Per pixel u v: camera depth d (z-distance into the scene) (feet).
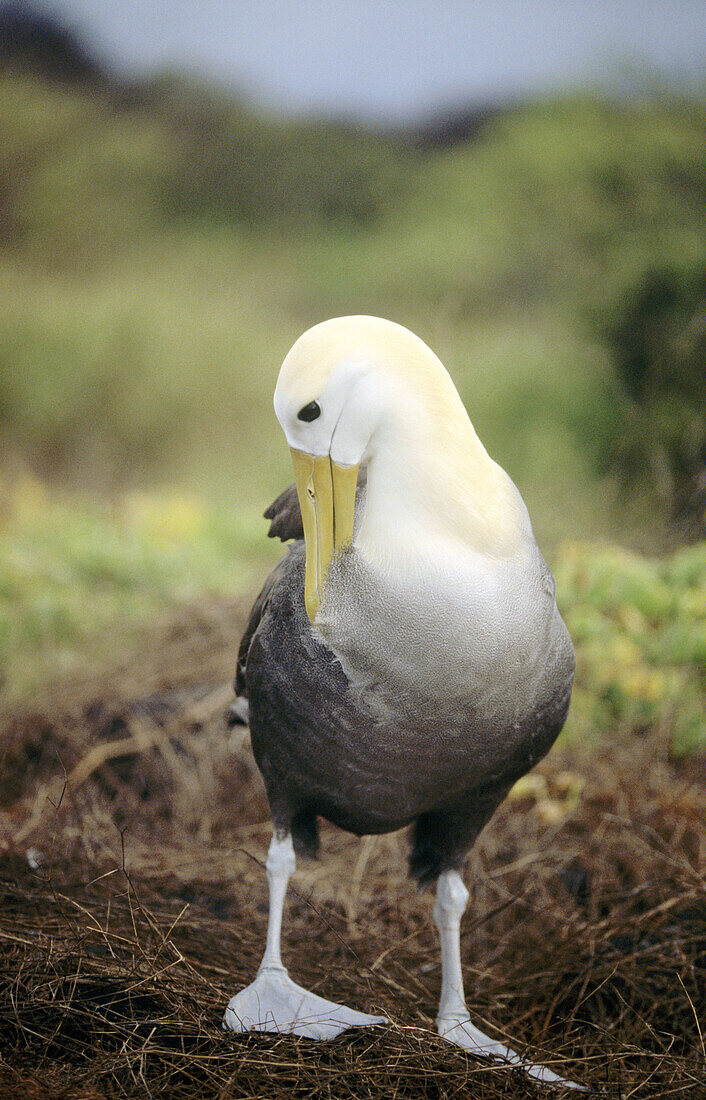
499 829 26.55
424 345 16.96
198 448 78.33
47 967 19.26
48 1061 17.65
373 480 16.90
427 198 120.57
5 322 89.71
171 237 126.82
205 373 85.61
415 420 16.57
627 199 74.28
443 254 101.09
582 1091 18.19
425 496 16.63
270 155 140.36
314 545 17.13
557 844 25.76
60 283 111.65
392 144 145.28
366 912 23.79
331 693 17.38
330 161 138.72
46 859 24.02
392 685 16.96
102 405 83.10
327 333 16.70
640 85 81.51
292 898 24.09
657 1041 19.88
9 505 48.78
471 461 16.87
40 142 137.49
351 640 16.93
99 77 157.28
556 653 18.01
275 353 91.76
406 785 18.10
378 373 16.56
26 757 29.94
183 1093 17.11
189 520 47.50
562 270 80.89
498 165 98.89
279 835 19.58
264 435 78.43
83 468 73.36
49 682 33.24
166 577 41.11
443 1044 18.51
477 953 22.79
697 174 73.46
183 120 146.20
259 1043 18.08
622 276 63.52
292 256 118.01
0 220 126.72
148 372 84.99
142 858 24.84
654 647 31.37
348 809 18.95
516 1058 19.02
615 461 57.26
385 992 20.74
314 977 21.40
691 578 33.71
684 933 22.33
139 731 30.30
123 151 136.46
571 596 32.89
